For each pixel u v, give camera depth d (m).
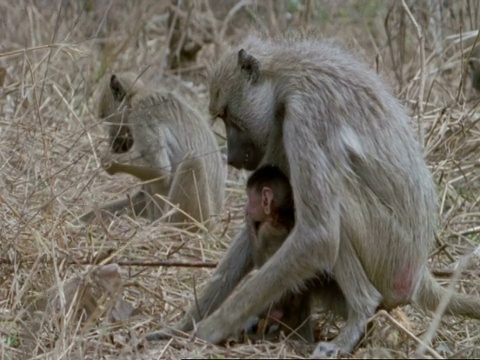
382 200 8.46
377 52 14.84
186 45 18.81
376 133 8.47
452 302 9.03
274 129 8.76
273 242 8.91
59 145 12.59
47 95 14.87
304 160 8.13
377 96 8.59
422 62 13.56
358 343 8.30
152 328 9.23
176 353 8.34
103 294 9.04
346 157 8.27
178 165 13.26
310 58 8.60
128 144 13.76
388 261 8.54
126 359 8.34
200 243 11.39
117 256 10.42
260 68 8.73
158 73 17.80
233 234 12.54
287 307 8.82
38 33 16.41
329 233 8.08
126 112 13.65
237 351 8.06
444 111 12.85
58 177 11.52
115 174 13.98
